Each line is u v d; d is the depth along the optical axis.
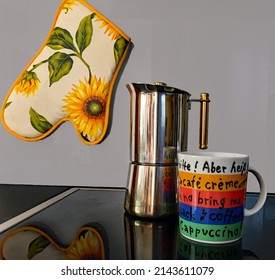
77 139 0.75
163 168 0.51
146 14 0.72
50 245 0.42
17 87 0.73
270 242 0.43
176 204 0.52
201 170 0.40
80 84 0.72
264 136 0.71
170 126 0.51
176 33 0.71
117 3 0.72
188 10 0.71
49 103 0.73
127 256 0.38
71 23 0.72
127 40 0.71
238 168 0.41
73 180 0.77
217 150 0.72
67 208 0.59
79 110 0.73
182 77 0.72
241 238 0.44
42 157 0.76
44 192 0.71
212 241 0.41
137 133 0.52
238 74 0.70
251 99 0.71
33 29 0.74
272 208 0.61
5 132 0.76
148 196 0.51
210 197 0.40
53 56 0.72
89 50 0.71
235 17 0.70
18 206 0.61
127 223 0.50
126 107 0.73
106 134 0.74
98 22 0.71
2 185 0.77
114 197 0.67
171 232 0.46
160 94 0.50
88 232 0.46
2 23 0.75
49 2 0.74
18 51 0.75
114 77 0.72
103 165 0.75
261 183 0.45
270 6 0.69
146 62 0.72
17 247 0.41
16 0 0.74
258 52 0.70
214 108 0.71
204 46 0.71
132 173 0.53
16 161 0.77
